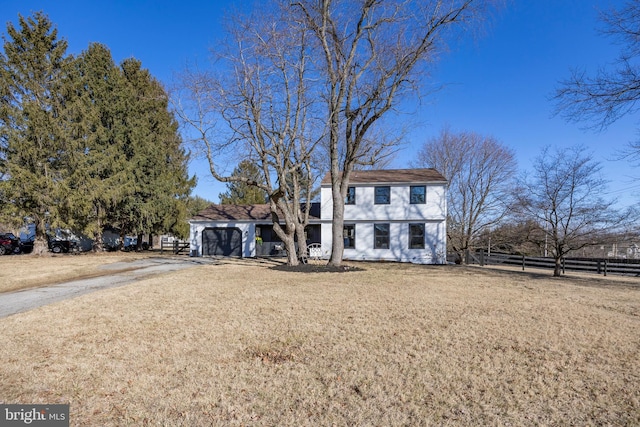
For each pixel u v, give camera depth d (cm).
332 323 654
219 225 2569
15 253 2497
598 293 1077
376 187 2320
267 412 346
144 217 2809
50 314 702
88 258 2162
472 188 3494
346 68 1552
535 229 1695
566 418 340
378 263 2075
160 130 3050
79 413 340
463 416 342
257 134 1512
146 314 709
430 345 537
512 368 455
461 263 2600
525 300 909
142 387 393
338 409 352
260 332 596
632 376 436
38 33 2253
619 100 1026
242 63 1428
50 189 2156
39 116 2116
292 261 1677
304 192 2742
